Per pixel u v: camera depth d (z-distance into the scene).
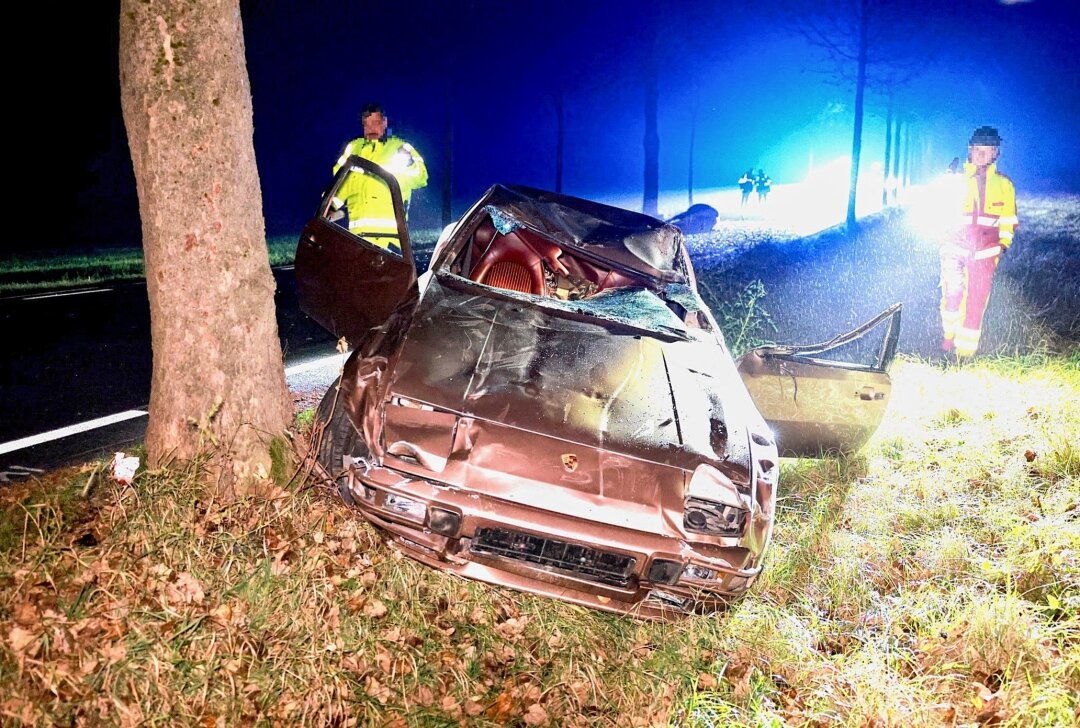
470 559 3.34
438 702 3.07
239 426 3.74
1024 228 20.05
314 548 3.48
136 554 3.20
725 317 8.41
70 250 17.61
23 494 3.86
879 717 3.21
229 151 3.61
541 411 3.57
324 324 5.09
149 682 2.76
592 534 3.24
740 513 3.43
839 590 4.07
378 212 6.88
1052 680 3.29
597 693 3.25
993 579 4.13
